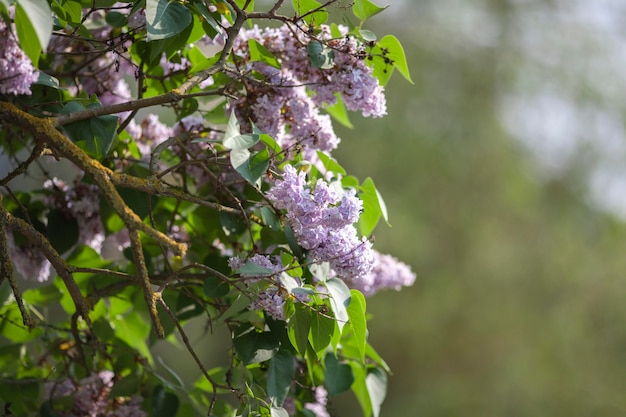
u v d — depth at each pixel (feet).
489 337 27.37
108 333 6.97
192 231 6.70
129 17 6.07
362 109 6.20
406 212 26.89
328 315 5.78
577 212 28.76
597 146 29.25
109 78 6.82
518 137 29.68
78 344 6.57
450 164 27.61
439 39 29.58
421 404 26.81
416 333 27.25
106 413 6.72
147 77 6.45
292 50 6.23
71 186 6.82
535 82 29.94
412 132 27.45
